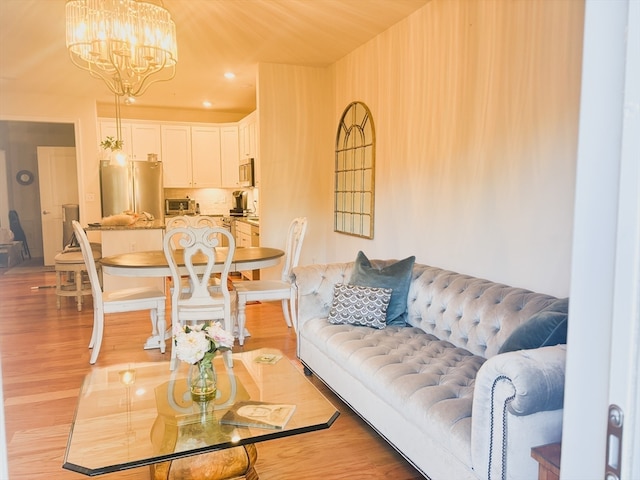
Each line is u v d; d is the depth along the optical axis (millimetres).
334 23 3986
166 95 6719
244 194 7906
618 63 551
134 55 3441
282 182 5484
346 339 2678
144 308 3566
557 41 2436
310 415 1930
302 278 3221
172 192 7914
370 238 4559
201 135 7684
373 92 4441
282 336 4082
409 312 3018
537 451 1249
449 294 2723
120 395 2135
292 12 3740
